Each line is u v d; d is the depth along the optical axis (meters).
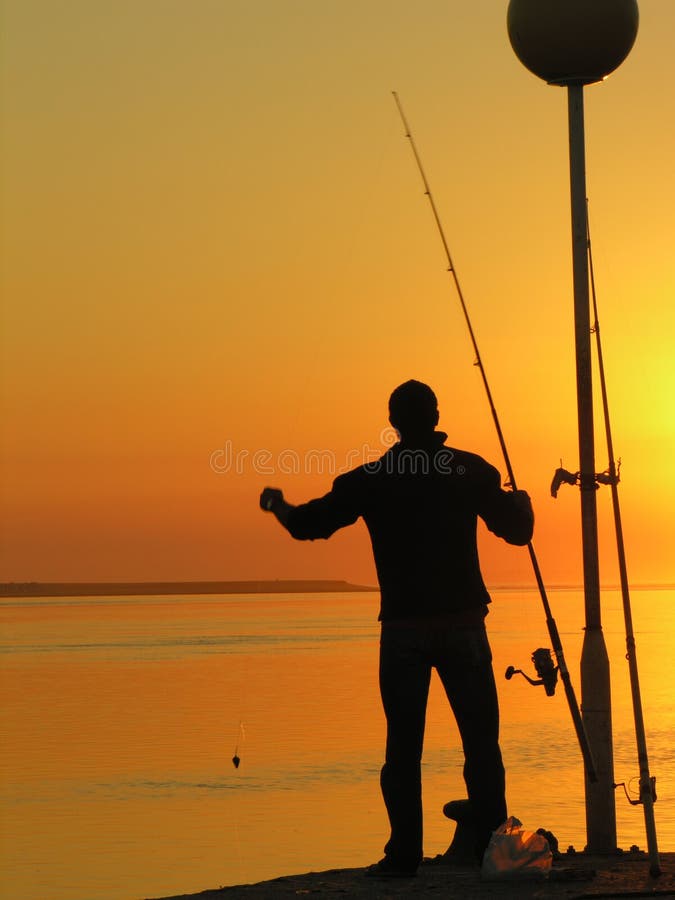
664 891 9.05
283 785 61.66
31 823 52.19
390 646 9.80
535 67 12.56
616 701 97.62
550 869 9.73
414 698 9.77
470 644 9.72
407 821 9.96
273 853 43.59
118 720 99.06
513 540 10.07
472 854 11.41
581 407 12.22
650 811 9.77
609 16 12.27
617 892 9.05
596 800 11.76
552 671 10.02
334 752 75.00
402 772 9.93
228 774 66.38
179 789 61.38
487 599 9.88
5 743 84.06
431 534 9.73
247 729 89.69
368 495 9.78
